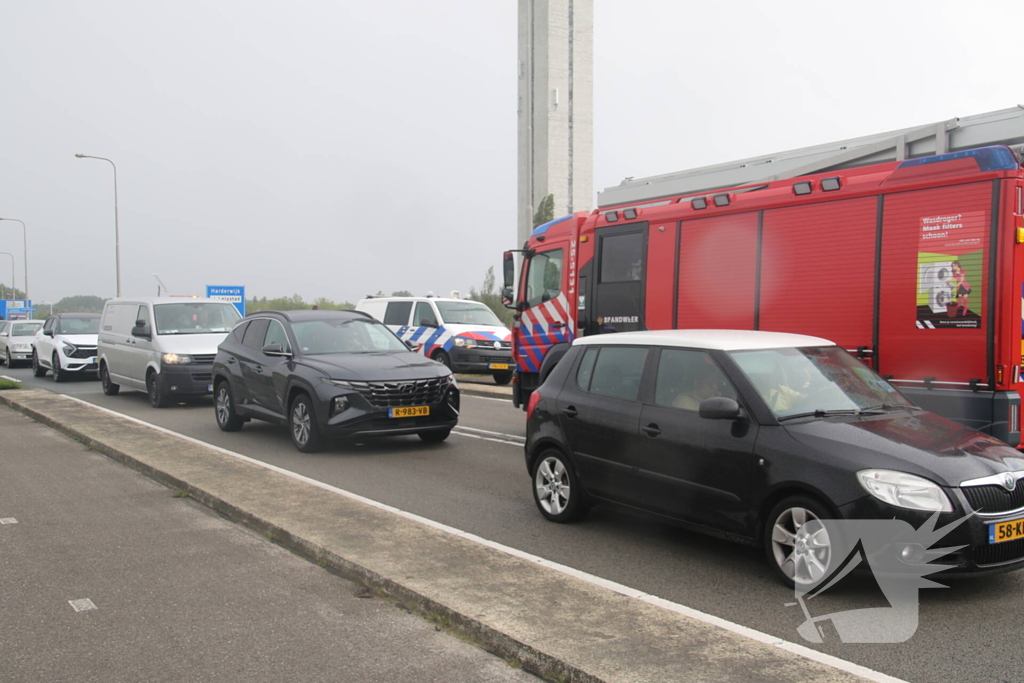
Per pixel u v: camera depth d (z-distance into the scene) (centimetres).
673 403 586
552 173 8669
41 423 1298
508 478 871
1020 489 473
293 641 426
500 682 377
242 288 4172
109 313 1822
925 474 461
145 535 633
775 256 843
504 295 1274
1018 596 489
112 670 392
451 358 2039
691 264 940
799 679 355
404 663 398
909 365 726
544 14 8600
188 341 1548
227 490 743
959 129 1028
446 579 493
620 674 360
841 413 543
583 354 677
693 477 556
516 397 1280
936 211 711
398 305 2245
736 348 580
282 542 607
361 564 523
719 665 370
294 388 1035
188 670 392
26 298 6328
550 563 564
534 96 8869
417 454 1023
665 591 506
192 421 1349
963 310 690
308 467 934
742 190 888
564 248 1159
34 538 626
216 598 492
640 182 1423
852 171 781
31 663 401
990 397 671
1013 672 382
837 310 783
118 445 1000
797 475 495
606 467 621
